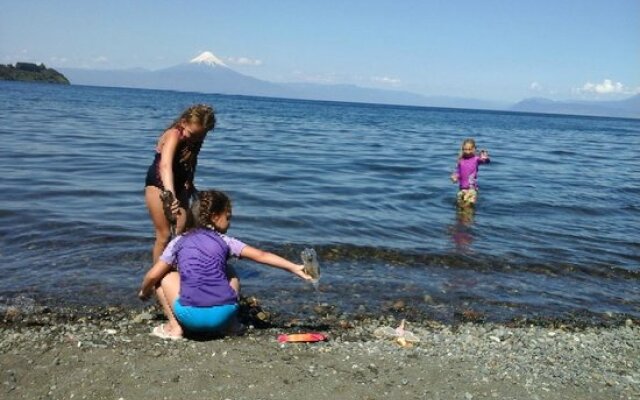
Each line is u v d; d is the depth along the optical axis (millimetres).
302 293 6922
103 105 55312
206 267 5133
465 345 5672
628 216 13086
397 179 16172
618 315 7023
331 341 5469
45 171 13508
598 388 4906
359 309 6562
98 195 11250
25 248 7879
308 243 8883
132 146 19922
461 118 113500
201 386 4344
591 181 18562
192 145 5781
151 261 7613
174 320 5293
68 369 4523
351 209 11586
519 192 15297
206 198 5367
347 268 7973
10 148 17047
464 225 10953
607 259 9297
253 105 107188
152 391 4246
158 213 5660
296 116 63656
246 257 5301
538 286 7852
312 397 4301
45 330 5406
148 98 103938
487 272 8258
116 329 5508
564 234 10797
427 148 28375
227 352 4930
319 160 19500
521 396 4605
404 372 4852
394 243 9289
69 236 8445
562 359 5520
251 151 21172
